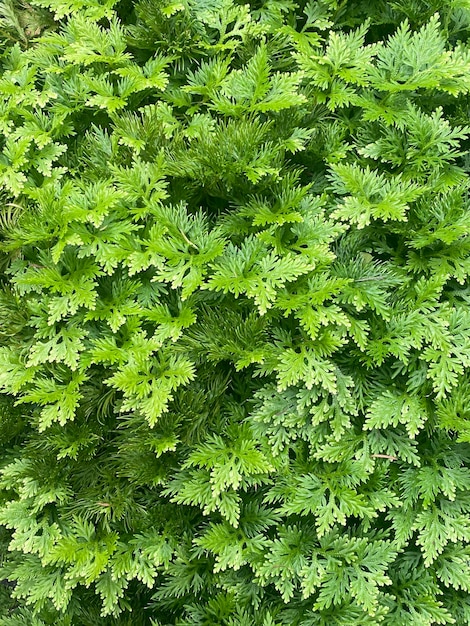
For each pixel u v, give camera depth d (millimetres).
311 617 469
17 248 496
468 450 483
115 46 493
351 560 462
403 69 500
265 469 451
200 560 483
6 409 503
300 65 489
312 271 467
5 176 473
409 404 467
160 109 491
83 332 466
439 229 474
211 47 493
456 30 525
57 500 494
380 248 496
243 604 476
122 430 486
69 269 473
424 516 469
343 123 508
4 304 485
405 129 502
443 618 463
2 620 525
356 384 479
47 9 527
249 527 476
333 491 464
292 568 457
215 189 484
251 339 464
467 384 473
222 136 452
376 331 477
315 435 472
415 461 466
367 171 472
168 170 468
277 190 481
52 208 458
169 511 484
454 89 480
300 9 542
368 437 475
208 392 476
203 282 473
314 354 457
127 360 455
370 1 526
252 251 461
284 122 484
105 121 516
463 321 470
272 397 474
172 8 473
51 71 485
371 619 462
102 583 478
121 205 470
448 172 496
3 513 484
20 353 485
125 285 473
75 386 464
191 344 463
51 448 483
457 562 476
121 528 493
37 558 498
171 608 496
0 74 521
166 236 478
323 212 469
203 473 467
